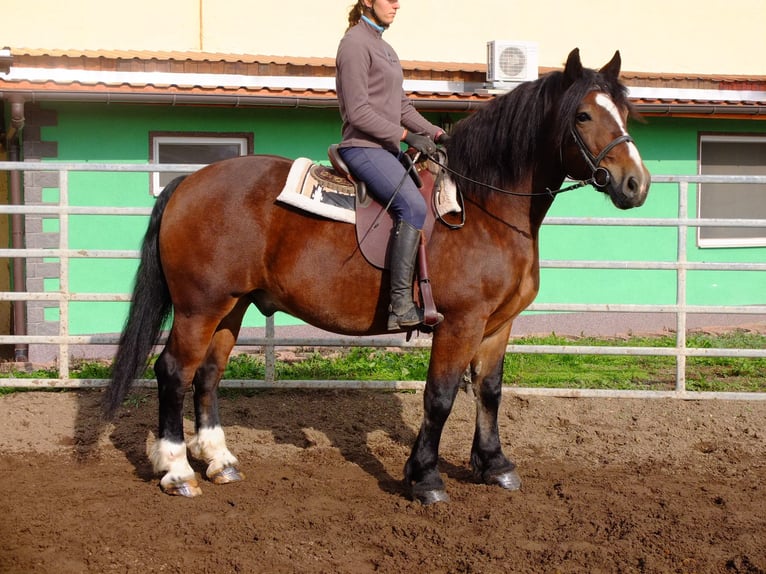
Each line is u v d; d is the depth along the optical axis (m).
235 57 9.86
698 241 11.02
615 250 10.77
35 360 8.91
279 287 4.54
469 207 4.46
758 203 11.45
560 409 6.54
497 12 12.12
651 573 3.74
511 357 8.61
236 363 7.71
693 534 4.17
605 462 5.42
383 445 5.68
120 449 5.53
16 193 8.91
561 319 10.51
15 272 9.00
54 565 3.76
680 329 6.79
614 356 8.80
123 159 9.38
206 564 3.79
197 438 5.00
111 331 9.29
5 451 5.46
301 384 6.68
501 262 4.38
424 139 4.39
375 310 4.48
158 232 4.71
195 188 4.61
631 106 4.32
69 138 9.20
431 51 11.93
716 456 5.54
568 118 4.21
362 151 4.38
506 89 9.92
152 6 10.95
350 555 3.92
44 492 4.70
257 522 4.27
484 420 4.93
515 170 4.41
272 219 4.50
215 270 4.50
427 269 4.34
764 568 3.73
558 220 6.75
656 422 6.25
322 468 5.22
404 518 4.35
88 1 10.73
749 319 11.16
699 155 11.08
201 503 4.55
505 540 4.08
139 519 4.31
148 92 8.74
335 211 4.42
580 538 4.12
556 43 12.36
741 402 6.80
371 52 4.34
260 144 9.76
